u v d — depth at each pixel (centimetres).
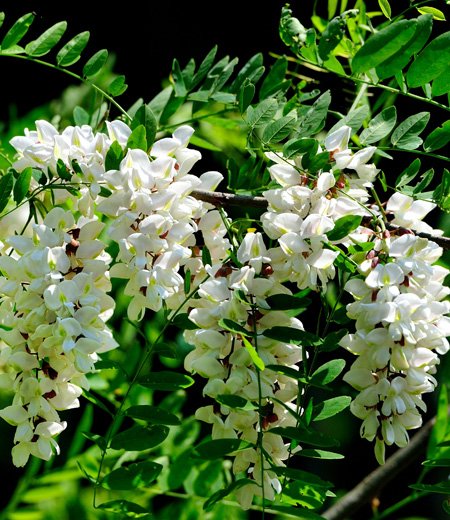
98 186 99
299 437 97
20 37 108
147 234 98
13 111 132
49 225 99
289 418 100
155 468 101
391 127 106
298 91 119
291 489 102
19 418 100
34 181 102
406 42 104
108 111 116
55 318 99
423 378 100
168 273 99
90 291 99
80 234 100
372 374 100
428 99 108
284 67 115
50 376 100
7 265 99
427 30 105
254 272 99
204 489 119
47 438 101
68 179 100
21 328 99
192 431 120
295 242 99
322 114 104
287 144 101
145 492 119
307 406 100
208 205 104
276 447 100
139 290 100
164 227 98
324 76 125
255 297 99
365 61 105
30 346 99
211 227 104
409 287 100
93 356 102
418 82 106
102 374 120
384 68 106
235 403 97
